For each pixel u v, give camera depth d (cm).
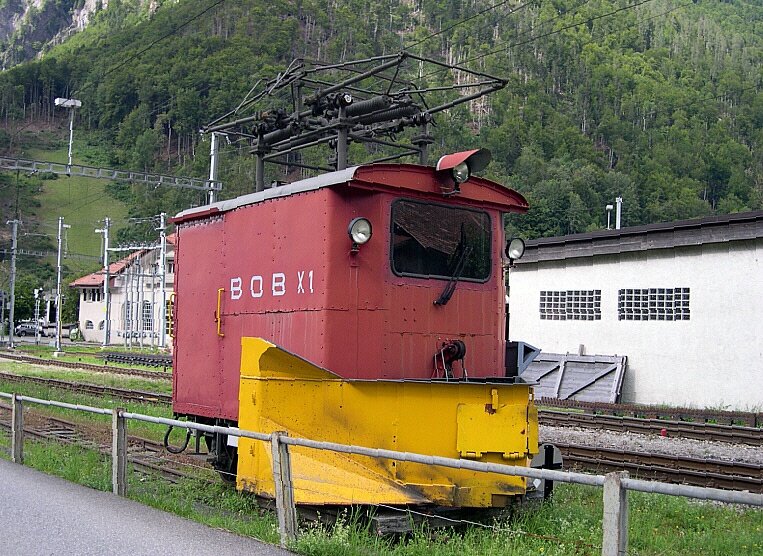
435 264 906
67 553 679
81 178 14988
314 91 1184
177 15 15925
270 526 765
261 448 817
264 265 962
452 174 884
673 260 2433
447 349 899
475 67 16088
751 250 2245
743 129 17375
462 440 812
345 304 854
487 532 755
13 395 1220
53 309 10600
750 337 2233
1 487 995
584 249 2664
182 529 766
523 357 1028
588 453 1409
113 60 15550
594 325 2648
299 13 16075
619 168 14312
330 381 812
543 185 9769
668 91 17775
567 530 778
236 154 7362
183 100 13012
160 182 3556
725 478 1155
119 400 2361
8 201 14062
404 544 743
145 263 7219
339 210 861
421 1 19575
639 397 2497
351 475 784
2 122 15875
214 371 1060
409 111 1121
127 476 971
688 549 786
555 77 17975
